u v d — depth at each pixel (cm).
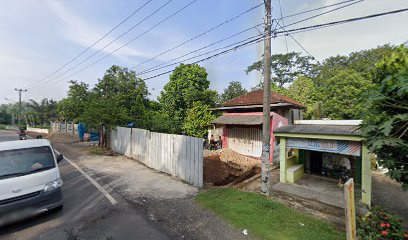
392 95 290
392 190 817
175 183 743
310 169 1002
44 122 4341
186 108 1959
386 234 350
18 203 420
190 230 430
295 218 499
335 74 2133
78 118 1603
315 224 471
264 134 686
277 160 1241
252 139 1341
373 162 1076
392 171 309
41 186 461
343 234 428
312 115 1900
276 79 3444
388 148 312
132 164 1041
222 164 1110
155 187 695
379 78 344
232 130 1459
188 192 656
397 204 688
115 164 1039
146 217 483
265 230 433
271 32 674
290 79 3322
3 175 450
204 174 919
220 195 638
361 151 665
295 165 976
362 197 647
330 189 779
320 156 982
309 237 407
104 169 934
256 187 814
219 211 518
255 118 1227
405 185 307
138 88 1938
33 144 550
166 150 880
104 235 406
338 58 3191
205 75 1977
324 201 665
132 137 1176
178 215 496
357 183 864
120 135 1318
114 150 1401
